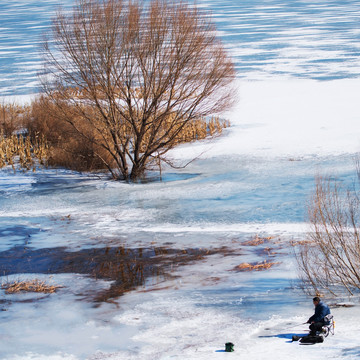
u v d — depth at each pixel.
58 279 51.84
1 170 106.12
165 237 65.12
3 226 71.94
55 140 117.69
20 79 195.00
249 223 68.75
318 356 29.95
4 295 47.47
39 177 100.31
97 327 39.25
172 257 57.69
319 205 49.12
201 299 44.22
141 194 86.19
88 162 105.50
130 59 93.56
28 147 112.31
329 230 50.53
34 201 84.38
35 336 37.91
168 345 34.72
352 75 187.12
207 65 96.94
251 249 58.75
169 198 82.94
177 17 93.81
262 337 35.00
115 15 93.44
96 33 92.81
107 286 49.38
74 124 104.56
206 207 77.12
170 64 92.62
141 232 67.69
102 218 74.56
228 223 69.38
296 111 142.50
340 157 100.94
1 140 119.00
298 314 39.06
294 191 81.56
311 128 125.75
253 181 89.25
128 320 40.22
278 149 110.44
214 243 61.81
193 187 88.12
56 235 67.69
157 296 45.84
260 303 42.22
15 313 42.81
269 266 52.19
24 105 143.12
